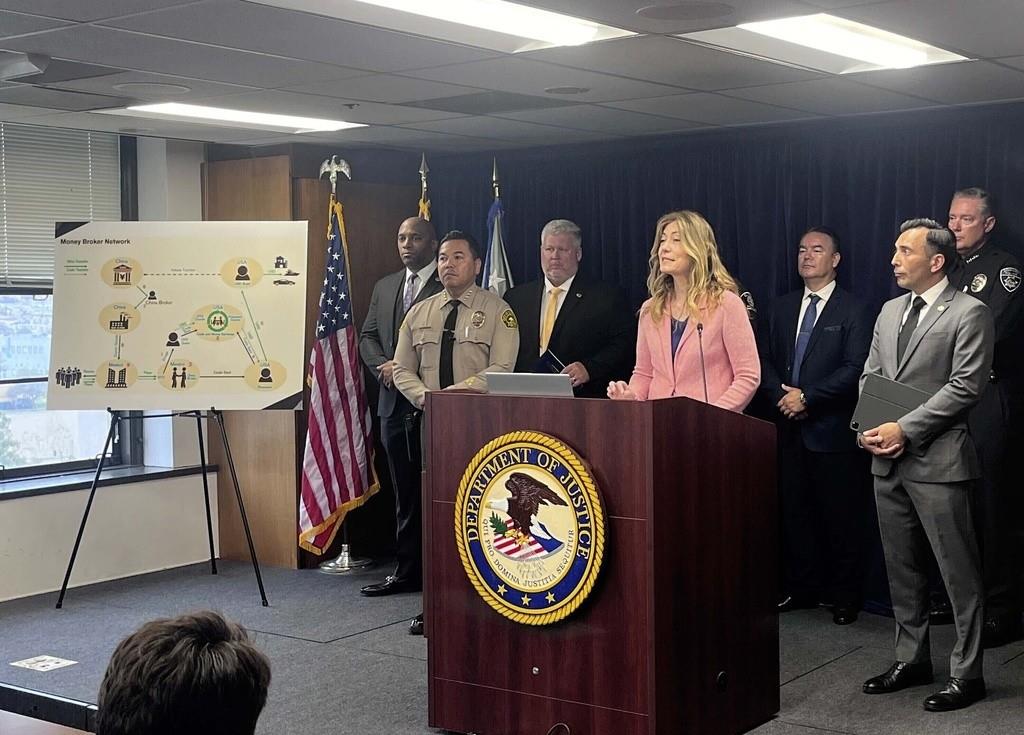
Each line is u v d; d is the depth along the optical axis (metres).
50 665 4.68
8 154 6.01
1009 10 3.36
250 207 6.40
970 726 3.77
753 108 5.17
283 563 6.39
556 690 3.44
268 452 6.39
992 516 4.76
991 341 3.85
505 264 6.28
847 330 5.19
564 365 5.41
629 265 6.27
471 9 3.45
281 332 5.53
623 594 3.31
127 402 5.57
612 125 5.70
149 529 6.32
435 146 6.50
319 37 3.71
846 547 5.17
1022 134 5.03
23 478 6.10
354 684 4.36
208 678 1.24
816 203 5.61
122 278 5.64
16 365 6.10
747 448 3.71
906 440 3.86
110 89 4.68
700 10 3.36
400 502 5.78
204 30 3.60
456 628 3.64
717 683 3.55
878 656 4.63
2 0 3.21
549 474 3.36
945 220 5.25
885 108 5.20
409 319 5.24
